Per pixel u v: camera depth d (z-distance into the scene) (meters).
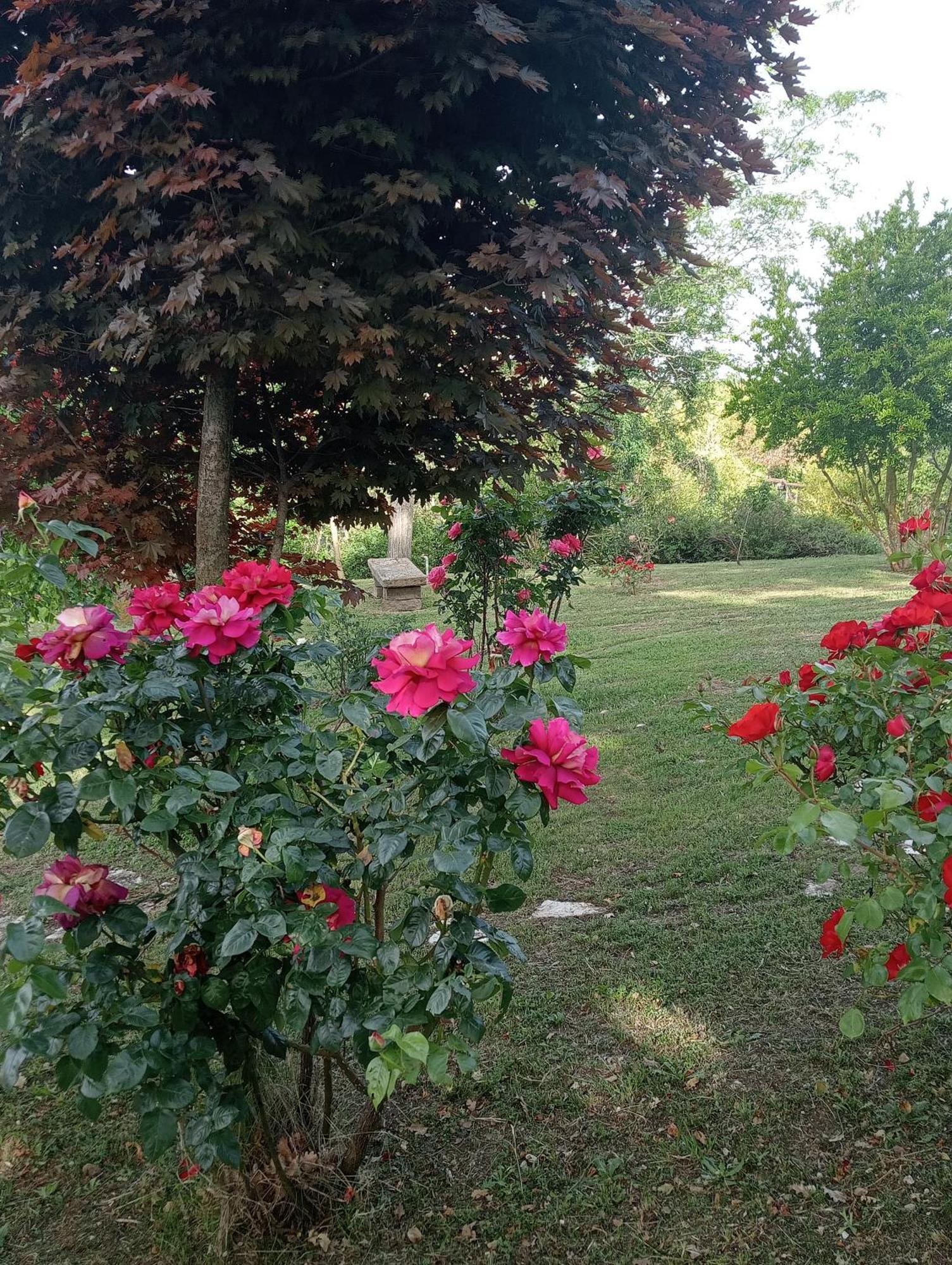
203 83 3.16
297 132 3.46
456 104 3.39
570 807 4.61
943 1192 1.94
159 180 2.96
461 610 7.16
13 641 1.83
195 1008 1.58
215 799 1.86
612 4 3.29
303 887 1.65
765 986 2.79
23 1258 1.93
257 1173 1.99
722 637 9.27
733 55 3.50
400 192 3.19
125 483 4.08
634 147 3.49
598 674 7.81
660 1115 2.26
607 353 4.38
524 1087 2.40
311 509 4.65
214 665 1.85
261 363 3.67
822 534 20.31
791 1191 1.99
